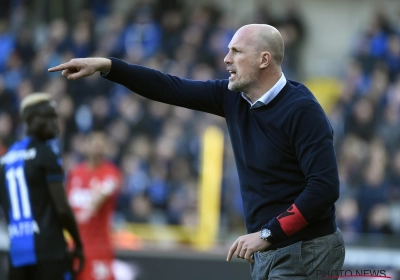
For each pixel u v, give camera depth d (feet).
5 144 123.65
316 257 41.39
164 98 43.86
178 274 79.56
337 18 151.74
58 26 140.15
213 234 87.71
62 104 123.65
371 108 114.93
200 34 133.69
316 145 39.88
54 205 57.06
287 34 140.26
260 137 41.83
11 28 150.20
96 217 78.07
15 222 57.57
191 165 106.32
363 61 129.70
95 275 77.41
